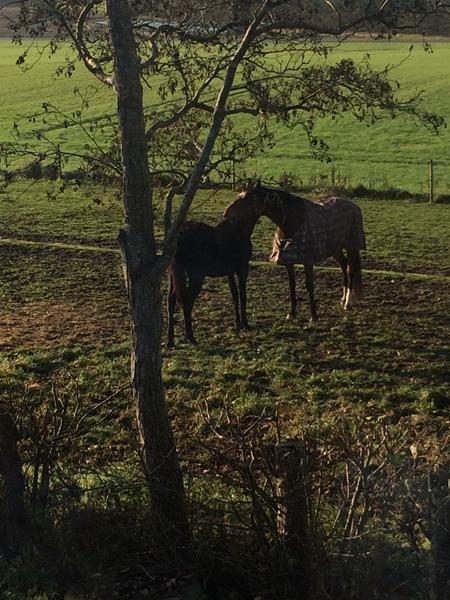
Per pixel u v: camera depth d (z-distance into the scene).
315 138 7.94
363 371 12.95
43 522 6.93
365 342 14.44
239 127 42.47
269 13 7.21
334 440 6.72
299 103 7.60
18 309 16.78
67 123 8.49
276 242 15.27
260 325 15.44
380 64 63.25
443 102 51.28
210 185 7.90
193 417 11.20
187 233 14.13
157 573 6.55
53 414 7.75
